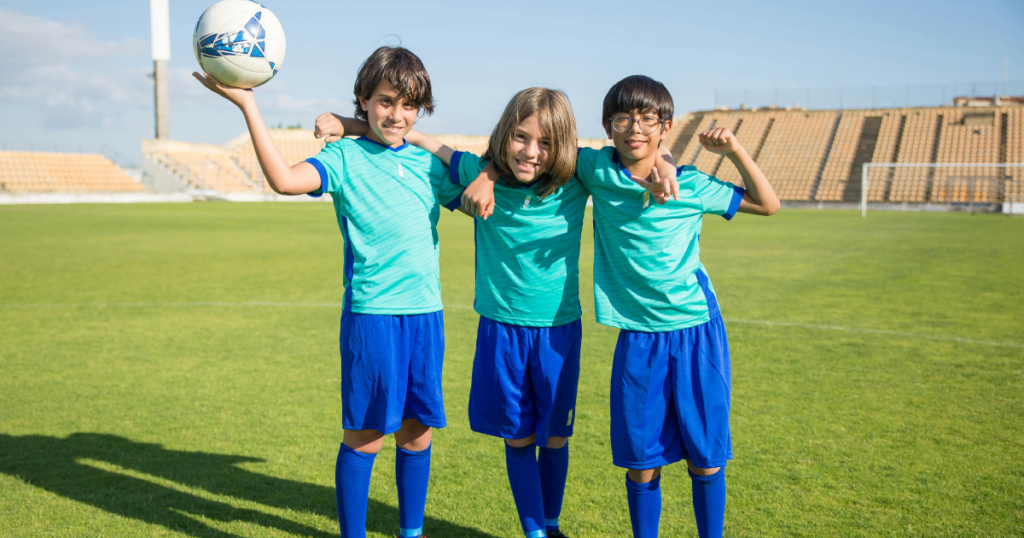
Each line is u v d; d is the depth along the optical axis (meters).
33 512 2.63
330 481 2.97
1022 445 3.35
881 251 13.02
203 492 2.84
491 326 2.38
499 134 2.18
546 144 2.15
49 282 8.87
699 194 2.23
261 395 4.18
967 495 2.80
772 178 35.53
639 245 2.17
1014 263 11.05
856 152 35.81
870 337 5.80
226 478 2.98
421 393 2.32
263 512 2.67
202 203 33.53
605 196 2.22
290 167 2.13
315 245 14.06
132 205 30.06
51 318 6.56
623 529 2.56
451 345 5.57
